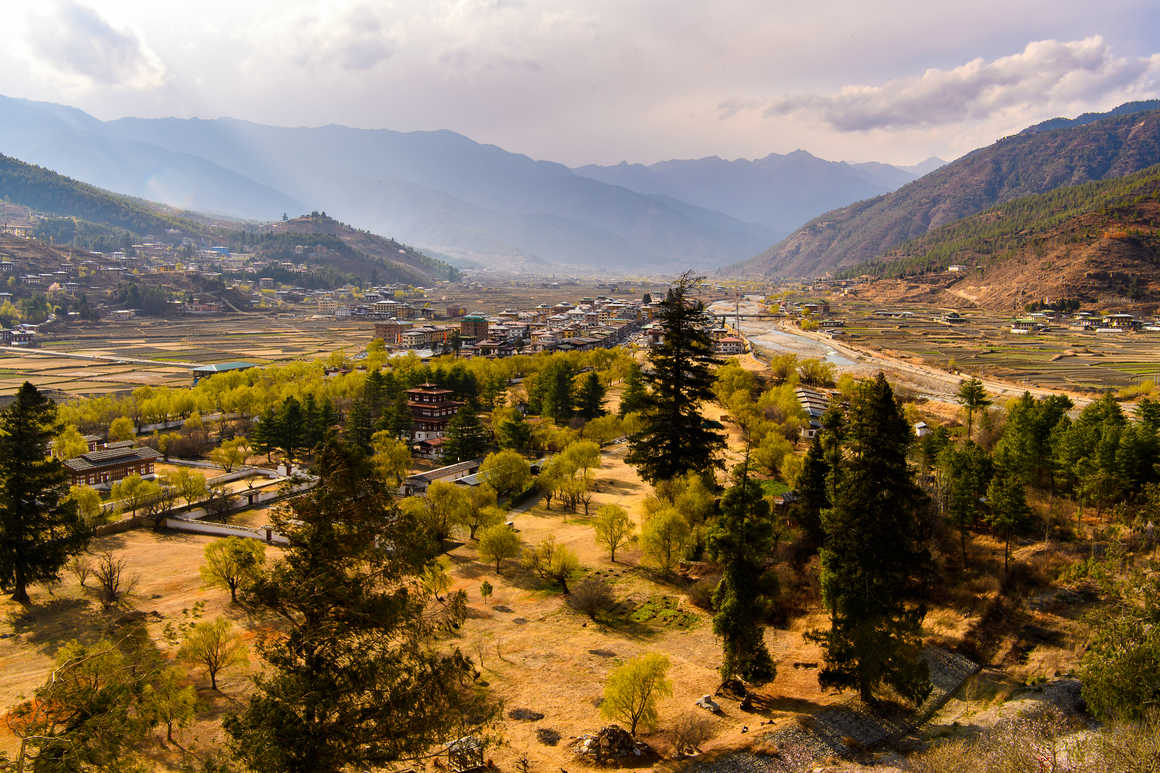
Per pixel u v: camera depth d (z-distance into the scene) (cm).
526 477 10762
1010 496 6819
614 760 4334
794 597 6488
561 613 6675
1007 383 19950
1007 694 5062
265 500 10900
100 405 15575
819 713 4894
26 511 7088
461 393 17150
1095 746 3744
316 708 2902
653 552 7419
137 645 5869
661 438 7162
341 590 3067
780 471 10131
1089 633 5559
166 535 9462
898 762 4325
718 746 4494
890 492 4994
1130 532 6919
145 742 4644
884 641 4862
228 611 6819
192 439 14288
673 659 5747
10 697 5144
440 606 6556
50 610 6900
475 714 4656
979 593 6431
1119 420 9294
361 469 3262
